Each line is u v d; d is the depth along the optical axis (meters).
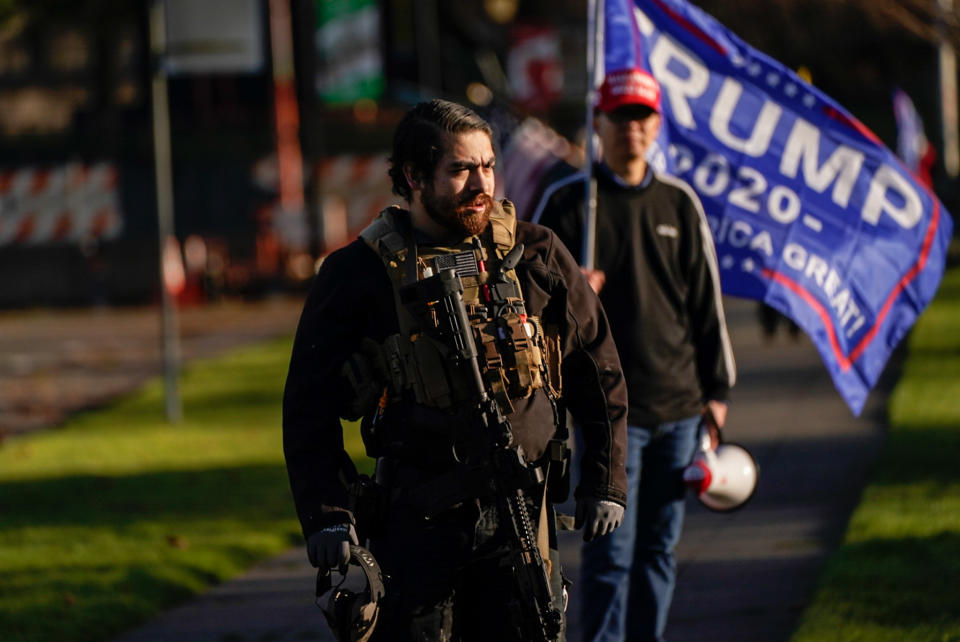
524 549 8.95
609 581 13.16
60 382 54.34
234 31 38.94
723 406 13.87
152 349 67.50
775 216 15.70
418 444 9.23
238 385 49.22
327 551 8.95
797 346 49.72
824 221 15.67
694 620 16.03
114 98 114.50
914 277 15.76
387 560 9.30
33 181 103.62
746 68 15.66
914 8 25.95
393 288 9.32
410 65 83.62
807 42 40.97
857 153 15.60
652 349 13.30
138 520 24.72
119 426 40.09
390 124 110.75
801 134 15.70
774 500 22.89
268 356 59.03
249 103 110.81
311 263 103.38
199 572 20.45
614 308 13.30
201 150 108.06
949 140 72.81
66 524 24.33
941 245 15.82
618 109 13.37
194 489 28.22
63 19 107.69
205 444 35.47
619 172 13.54
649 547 13.60
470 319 9.27
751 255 15.75
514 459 8.98
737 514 22.03
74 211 104.12
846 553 17.78
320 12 77.94
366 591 8.89
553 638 8.93
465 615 9.37
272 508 25.83
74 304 109.75
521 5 85.69
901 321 15.80
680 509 13.67
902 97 60.19
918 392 33.84
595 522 9.76
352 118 110.19
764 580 17.73
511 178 35.72
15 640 16.56
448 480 9.15
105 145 111.19
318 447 9.26
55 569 20.56
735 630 15.48
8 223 103.62
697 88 15.80
